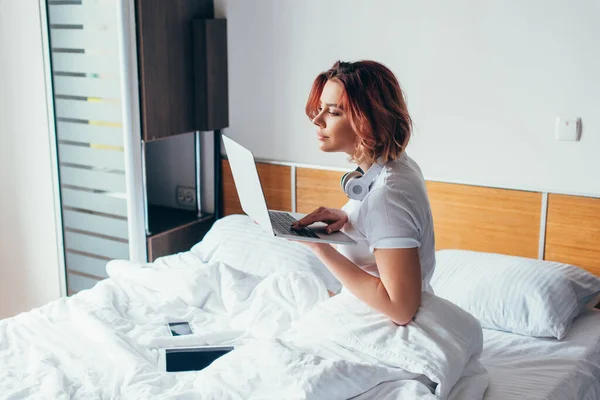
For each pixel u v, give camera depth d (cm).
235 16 347
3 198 365
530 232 295
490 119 297
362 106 181
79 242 355
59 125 346
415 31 305
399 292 181
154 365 214
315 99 196
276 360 188
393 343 190
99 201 344
